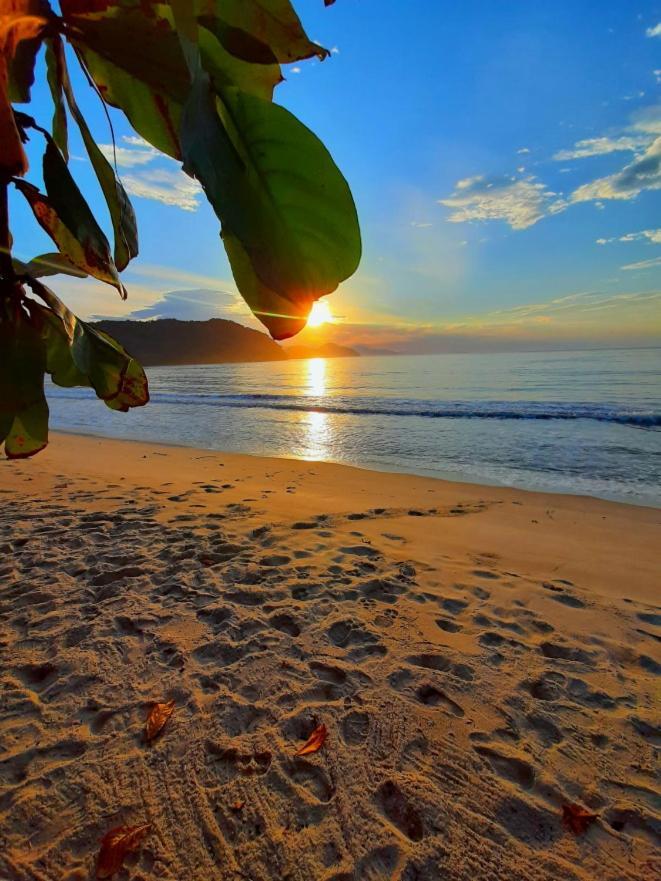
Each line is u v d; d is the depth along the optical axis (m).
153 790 1.96
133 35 0.52
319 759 2.11
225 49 0.49
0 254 0.69
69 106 0.63
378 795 1.95
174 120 0.60
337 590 3.68
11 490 6.84
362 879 1.64
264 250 0.50
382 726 2.30
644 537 5.12
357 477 8.41
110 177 0.68
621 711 2.45
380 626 3.19
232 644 2.95
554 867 1.70
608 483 8.26
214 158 0.46
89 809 1.87
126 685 2.58
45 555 4.32
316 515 5.77
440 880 1.65
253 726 2.30
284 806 1.89
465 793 1.97
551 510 6.27
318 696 2.51
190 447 12.37
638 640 3.08
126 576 3.89
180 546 4.54
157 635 3.05
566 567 4.27
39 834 1.78
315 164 0.50
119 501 6.31
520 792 1.97
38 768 2.06
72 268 0.77
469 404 20.47
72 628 3.12
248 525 5.26
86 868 1.67
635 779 2.05
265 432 15.19
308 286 0.53
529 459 10.43
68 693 2.52
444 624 3.24
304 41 0.49
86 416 19.88
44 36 0.54
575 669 2.78
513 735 2.28
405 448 12.12
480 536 5.11
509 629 3.19
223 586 3.72
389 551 4.55
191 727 2.28
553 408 18.06
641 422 14.87
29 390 0.80
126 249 0.74
